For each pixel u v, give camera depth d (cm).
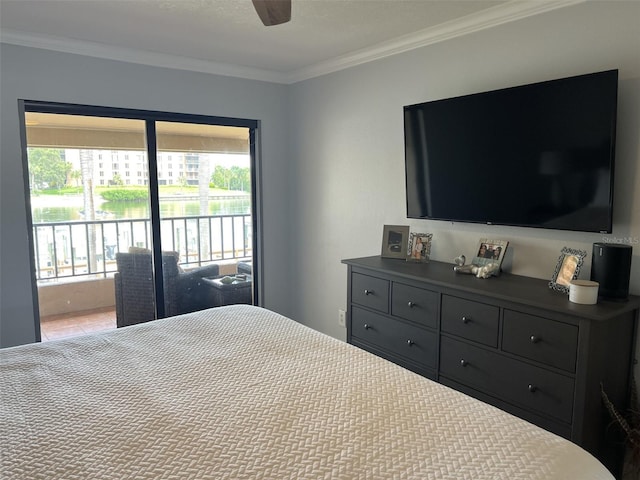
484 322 223
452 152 274
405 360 267
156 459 115
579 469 114
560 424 197
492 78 264
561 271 221
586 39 224
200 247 396
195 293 398
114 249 355
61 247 332
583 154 216
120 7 249
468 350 232
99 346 193
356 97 352
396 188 329
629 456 215
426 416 136
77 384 158
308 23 274
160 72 350
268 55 346
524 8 242
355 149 358
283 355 183
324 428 129
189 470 111
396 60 319
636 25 207
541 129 230
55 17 263
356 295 297
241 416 136
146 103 346
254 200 419
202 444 121
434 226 305
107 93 329
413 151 297
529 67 247
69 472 110
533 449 119
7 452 118
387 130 330
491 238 271
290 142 425
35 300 317
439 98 294
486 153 257
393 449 120
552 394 199
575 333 189
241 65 377
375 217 347
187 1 241
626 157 214
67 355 184
